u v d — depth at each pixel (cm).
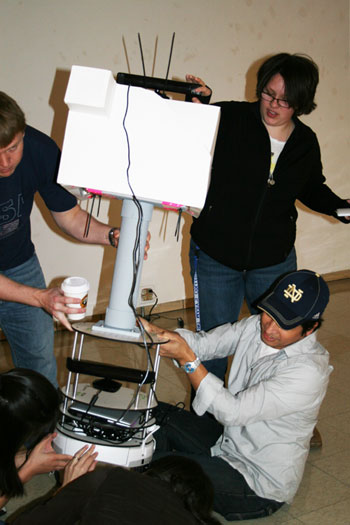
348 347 331
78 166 130
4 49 293
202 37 356
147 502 96
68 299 142
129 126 129
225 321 228
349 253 479
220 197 212
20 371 133
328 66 421
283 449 174
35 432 131
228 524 177
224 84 376
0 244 180
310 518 181
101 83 125
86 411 148
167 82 148
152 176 129
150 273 376
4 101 139
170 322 370
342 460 217
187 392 266
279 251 218
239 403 164
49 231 329
